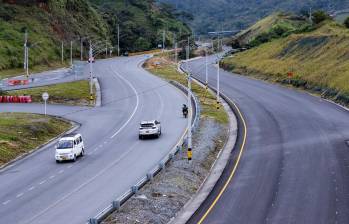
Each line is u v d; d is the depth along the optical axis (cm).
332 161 4544
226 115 7225
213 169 4462
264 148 5150
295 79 10075
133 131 5972
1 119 6200
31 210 3259
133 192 3419
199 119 6500
